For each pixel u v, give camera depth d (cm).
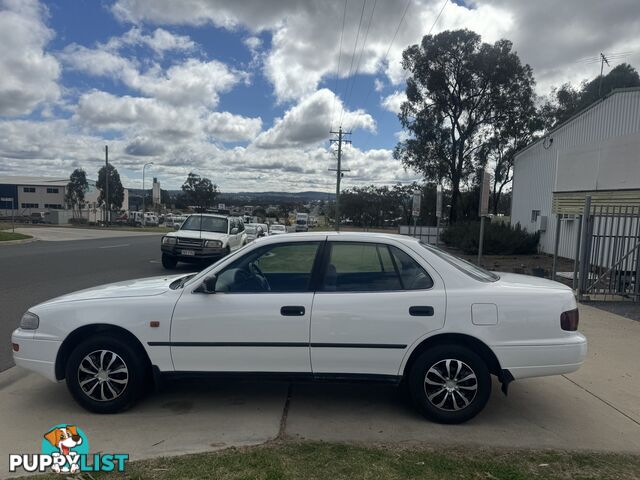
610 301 947
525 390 488
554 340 397
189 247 1405
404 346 399
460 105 3400
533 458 349
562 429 399
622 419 421
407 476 320
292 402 450
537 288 415
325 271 420
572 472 330
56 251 2009
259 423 403
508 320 395
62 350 422
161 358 412
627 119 1630
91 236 3497
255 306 407
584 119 1897
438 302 399
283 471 323
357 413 426
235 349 407
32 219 7188
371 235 437
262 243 434
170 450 354
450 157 3506
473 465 336
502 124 3403
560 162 1298
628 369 551
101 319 413
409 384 406
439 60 3334
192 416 416
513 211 2611
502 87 3347
